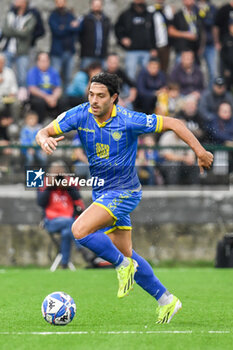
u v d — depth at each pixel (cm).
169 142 4559
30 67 5372
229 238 4166
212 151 4512
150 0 6078
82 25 5234
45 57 4906
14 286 3177
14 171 4425
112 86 1923
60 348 1598
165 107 4844
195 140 1967
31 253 4366
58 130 1995
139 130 1964
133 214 4466
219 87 4788
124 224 2012
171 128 1969
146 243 4453
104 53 5278
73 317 2064
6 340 1709
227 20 5475
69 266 4031
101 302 2644
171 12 5391
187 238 4484
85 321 2138
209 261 4478
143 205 4475
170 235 4475
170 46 5391
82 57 5259
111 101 1942
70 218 3997
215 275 3672
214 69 5525
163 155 4478
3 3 5919
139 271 2020
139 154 4478
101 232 1947
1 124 4791
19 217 4384
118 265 1950
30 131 4569
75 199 3981
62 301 2014
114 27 5356
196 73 5162
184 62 5131
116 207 1953
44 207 4003
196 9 5447
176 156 4478
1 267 4338
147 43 5325
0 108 4803
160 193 4481
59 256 4053
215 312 2361
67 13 5253
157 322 2070
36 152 4400
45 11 6031
